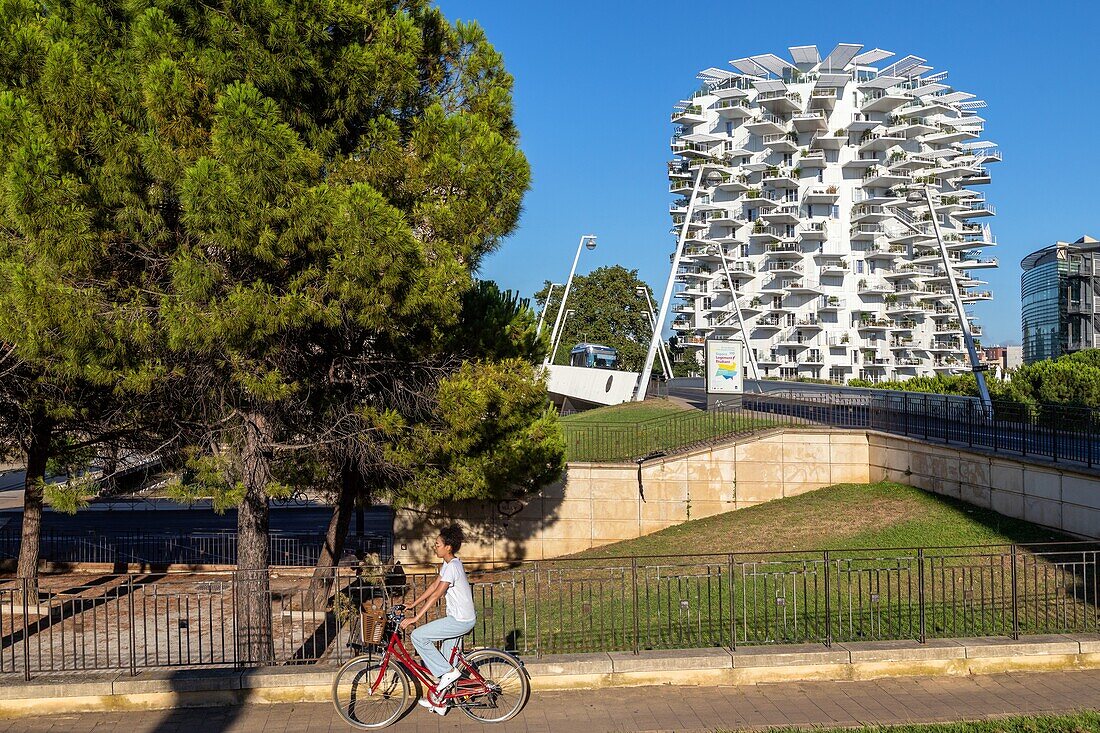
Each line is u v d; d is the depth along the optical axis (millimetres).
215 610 14555
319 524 29406
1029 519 14891
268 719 7840
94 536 26625
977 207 92500
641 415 31953
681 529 20281
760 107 86312
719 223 86375
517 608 14055
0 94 8555
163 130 9211
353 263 9102
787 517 18594
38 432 14781
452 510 20812
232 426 11797
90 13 9922
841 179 85312
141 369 9891
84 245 8672
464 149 10523
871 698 8008
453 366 13016
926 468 18328
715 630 10898
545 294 85750
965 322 27641
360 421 12414
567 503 20969
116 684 8164
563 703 8094
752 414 24844
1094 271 64938
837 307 84250
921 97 89312
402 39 10836
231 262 9836
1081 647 8727
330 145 10516
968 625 10109
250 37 9656
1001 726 7094
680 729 7375
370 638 8492
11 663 10406
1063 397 30969
